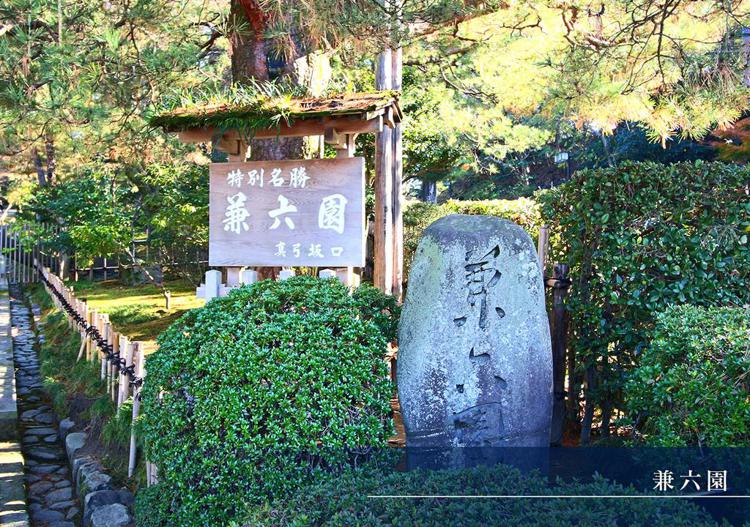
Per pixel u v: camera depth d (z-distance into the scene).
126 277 14.03
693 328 3.29
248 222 4.86
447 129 10.33
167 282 13.72
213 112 4.63
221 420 3.30
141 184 10.93
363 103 4.46
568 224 4.74
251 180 4.86
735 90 5.88
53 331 10.12
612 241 4.36
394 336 4.00
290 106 4.52
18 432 6.20
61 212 11.76
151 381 3.65
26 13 5.02
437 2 4.64
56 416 6.73
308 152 6.00
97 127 5.42
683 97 6.35
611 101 6.57
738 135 8.20
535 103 8.62
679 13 6.31
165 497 3.49
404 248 10.61
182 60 5.42
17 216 15.39
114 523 4.11
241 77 5.87
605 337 4.45
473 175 20.52
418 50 8.07
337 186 4.71
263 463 3.26
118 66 5.39
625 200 4.29
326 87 6.25
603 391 4.49
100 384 6.63
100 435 5.58
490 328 3.57
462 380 3.55
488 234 3.64
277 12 4.95
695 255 4.17
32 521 4.48
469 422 3.53
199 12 5.84
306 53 5.61
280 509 2.91
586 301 4.56
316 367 3.36
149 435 3.56
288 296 3.73
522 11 6.94
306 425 3.26
